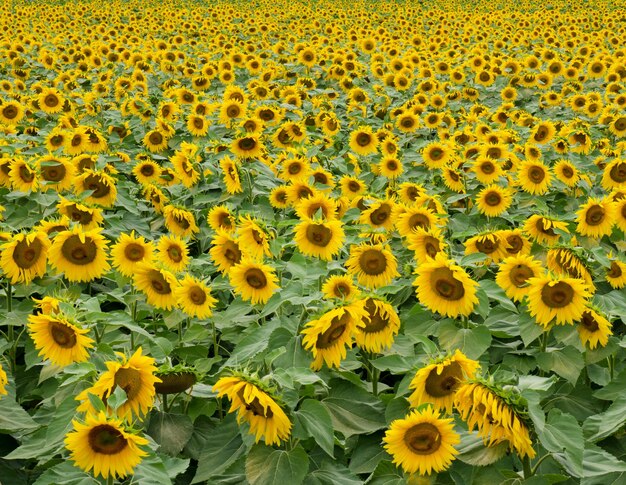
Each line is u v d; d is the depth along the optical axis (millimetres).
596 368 3336
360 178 5668
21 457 2779
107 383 2631
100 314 3027
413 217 4105
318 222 3570
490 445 2598
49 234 3693
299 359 2912
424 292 3252
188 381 2932
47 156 4652
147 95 8812
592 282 3684
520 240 3953
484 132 6953
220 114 6660
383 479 2795
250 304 3418
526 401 2484
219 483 2775
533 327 3252
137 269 3453
